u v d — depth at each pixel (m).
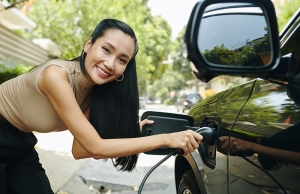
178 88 60.53
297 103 1.18
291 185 1.06
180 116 1.64
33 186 1.82
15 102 1.67
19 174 1.80
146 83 36.31
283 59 1.33
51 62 1.56
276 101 1.31
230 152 1.50
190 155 2.07
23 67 12.77
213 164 1.72
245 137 1.38
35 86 1.56
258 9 1.21
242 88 1.75
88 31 17.77
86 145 1.41
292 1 13.27
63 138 7.84
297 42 1.43
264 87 1.50
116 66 1.53
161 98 64.56
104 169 4.85
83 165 5.06
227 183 1.54
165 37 29.97
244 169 1.37
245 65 1.24
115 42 1.49
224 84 22.52
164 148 1.54
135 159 1.96
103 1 17.58
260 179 1.24
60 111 1.46
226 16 1.21
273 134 1.19
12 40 14.37
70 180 4.29
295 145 1.07
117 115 1.80
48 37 19.25
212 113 1.93
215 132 1.67
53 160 5.35
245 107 1.52
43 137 7.96
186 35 1.17
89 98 1.88
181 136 1.37
